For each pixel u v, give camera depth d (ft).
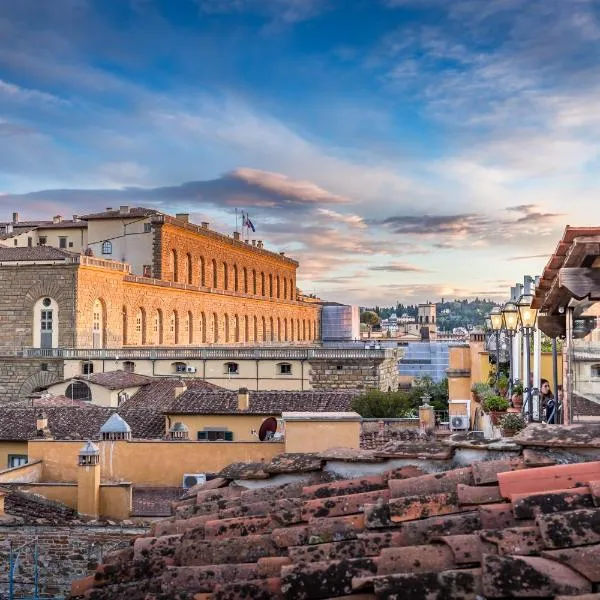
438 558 22.70
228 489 37.47
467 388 146.00
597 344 63.41
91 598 27.58
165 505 100.83
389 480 30.78
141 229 386.73
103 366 284.20
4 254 306.35
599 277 36.65
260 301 497.87
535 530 22.36
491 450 31.30
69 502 98.22
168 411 155.63
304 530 27.58
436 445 34.45
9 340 300.61
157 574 28.40
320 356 280.10
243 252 504.43
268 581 24.09
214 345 415.85
